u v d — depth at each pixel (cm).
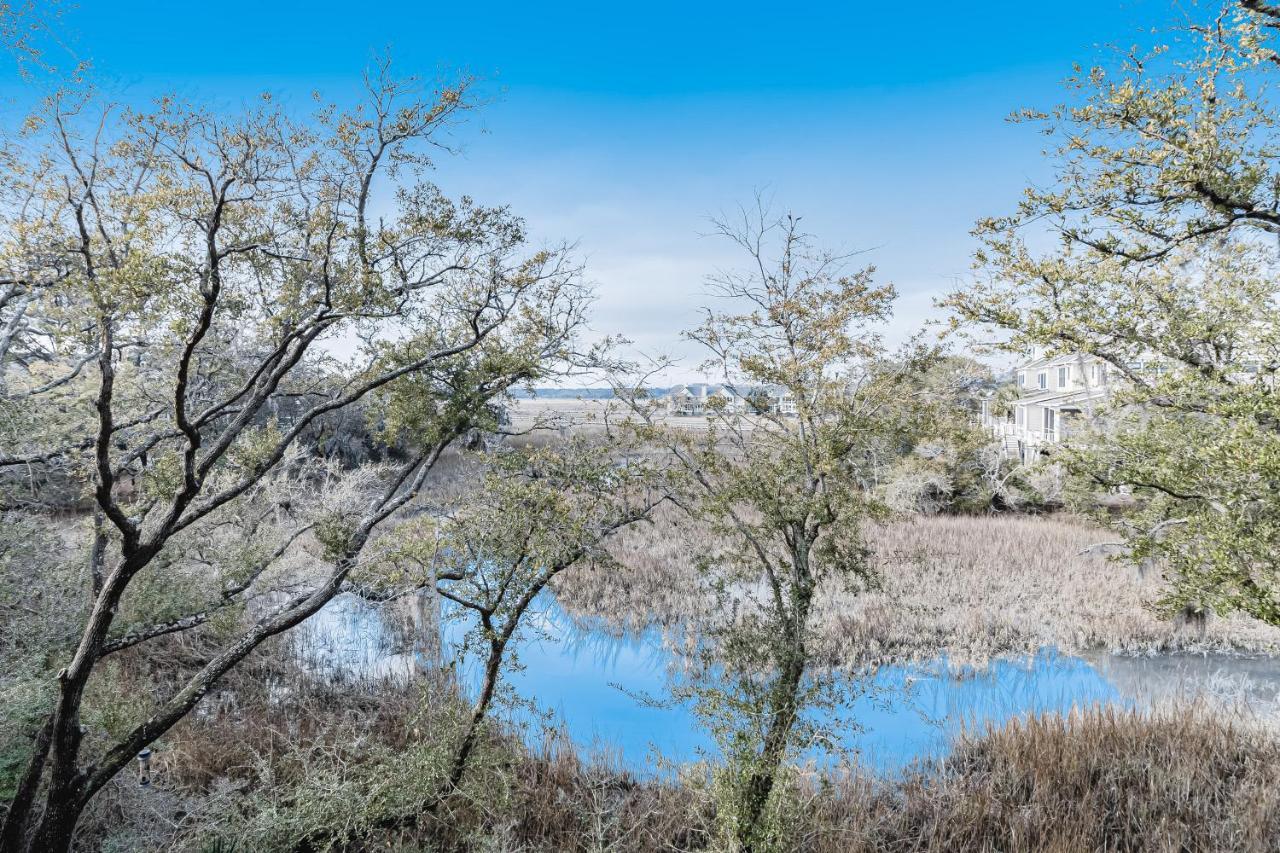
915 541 2381
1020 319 901
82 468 952
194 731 1128
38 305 812
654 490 1099
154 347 847
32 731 877
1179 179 690
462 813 956
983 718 1237
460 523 977
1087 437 1043
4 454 945
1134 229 788
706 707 906
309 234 844
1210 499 771
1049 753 1038
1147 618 1716
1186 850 871
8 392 977
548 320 1098
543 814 1000
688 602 1848
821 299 1034
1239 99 693
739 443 1054
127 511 1019
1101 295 907
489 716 1001
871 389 954
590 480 1018
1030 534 2508
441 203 917
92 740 929
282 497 1423
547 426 1123
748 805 829
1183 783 977
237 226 841
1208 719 1123
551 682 1488
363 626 1762
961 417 1023
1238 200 700
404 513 1556
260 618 1469
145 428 1101
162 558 1084
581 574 2077
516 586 979
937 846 895
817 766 1073
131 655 1306
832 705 923
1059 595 1891
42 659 938
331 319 834
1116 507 2598
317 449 2173
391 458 2455
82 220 670
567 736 1191
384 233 859
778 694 861
